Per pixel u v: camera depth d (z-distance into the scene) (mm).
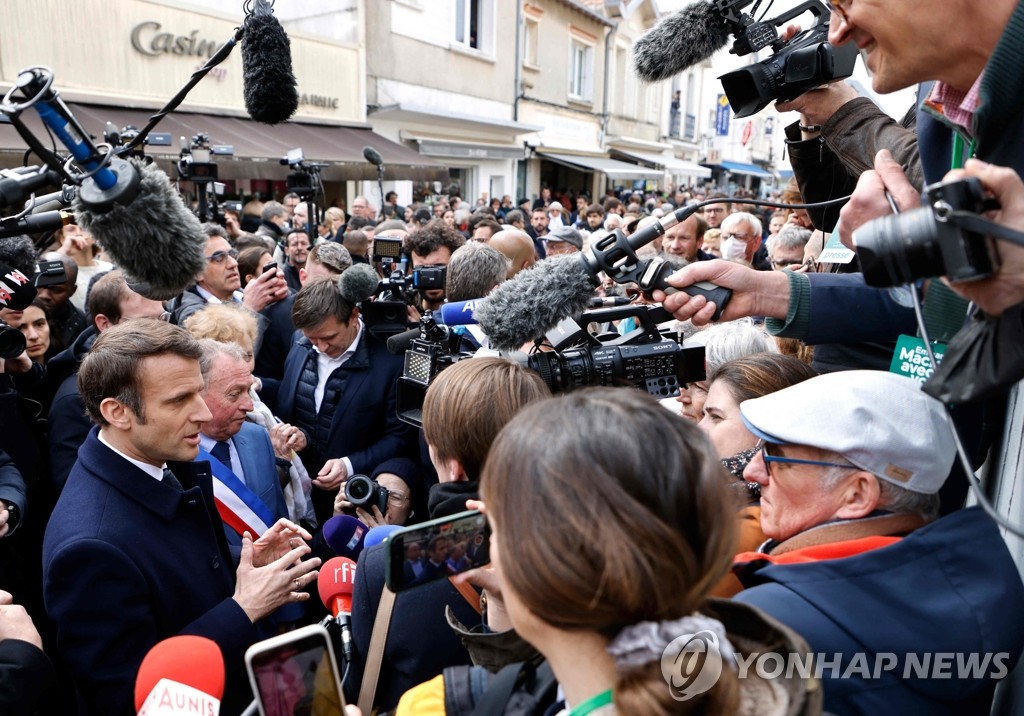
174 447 1791
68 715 2234
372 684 1388
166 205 1281
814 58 1652
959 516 1074
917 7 1002
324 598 1701
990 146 981
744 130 28656
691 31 1806
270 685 860
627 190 20297
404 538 927
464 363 1497
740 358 1696
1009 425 1466
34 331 2699
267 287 3609
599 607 666
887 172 1105
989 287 771
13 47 7273
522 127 15023
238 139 8859
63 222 1431
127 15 8305
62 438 2395
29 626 1618
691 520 679
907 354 1335
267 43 1929
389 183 12844
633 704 649
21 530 2295
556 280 1490
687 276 1403
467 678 976
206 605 1822
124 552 1674
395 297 2930
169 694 1067
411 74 12625
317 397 3035
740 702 720
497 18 14578
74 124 1172
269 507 2441
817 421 1132
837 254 1886
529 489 682
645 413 712
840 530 1144
